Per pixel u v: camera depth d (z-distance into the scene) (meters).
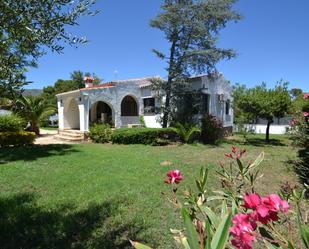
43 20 2.52
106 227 4.80
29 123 21.91
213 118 18.03
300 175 8.05
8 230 4.62
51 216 5.14
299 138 7.60
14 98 2.57
